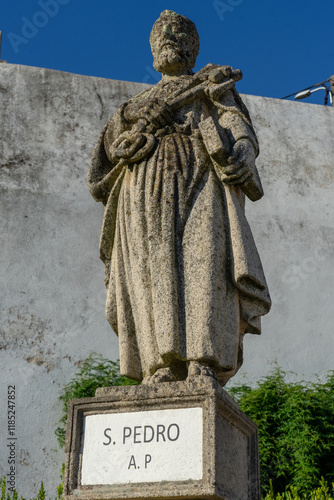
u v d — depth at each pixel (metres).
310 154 10.16
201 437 3.11
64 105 9.68
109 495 3.12
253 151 3.80
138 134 3.82
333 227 9.68
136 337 3.64
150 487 3.09
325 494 6.50
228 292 3.57
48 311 8.44
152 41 4.32
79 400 3.35
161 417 3.21
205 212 3.62
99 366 8.16
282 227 9.51
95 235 9.02
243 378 8.39
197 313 3.45
